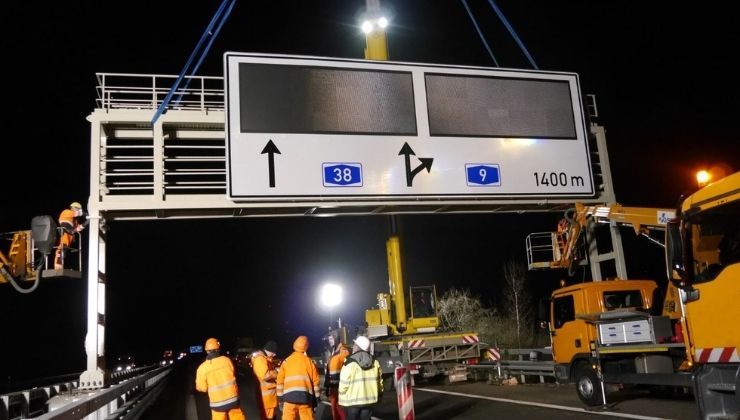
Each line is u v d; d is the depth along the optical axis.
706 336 7.50
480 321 31.31
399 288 23.11
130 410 15.46
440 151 16.55
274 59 16.06
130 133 17.22
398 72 16.83
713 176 7.86
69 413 7.03
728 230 7.26
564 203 17.66
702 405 7.49
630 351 11.46
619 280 13.53
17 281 14.91
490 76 17.48
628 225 16.25
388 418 12.90
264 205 15.55
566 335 13.70
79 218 15.74
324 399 17.41
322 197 15.53
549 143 17.47
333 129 15.98
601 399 12.22
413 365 20.88
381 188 15.93
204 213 16.58
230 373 9.27
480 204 16.98
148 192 19.44
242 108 15.58
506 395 15.46
